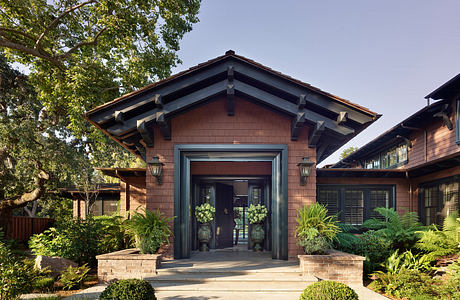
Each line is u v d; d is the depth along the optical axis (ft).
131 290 17.11
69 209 74.84
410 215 34.76
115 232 35.01
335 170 38.91
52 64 49.96
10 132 53.16
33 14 47.88
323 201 40.73
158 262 27.35
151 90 29.12
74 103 46.16
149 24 47.16
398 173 40.14
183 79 29.45
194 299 21.65
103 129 30.53
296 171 31.50
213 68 29.58
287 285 24.25
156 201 31.30
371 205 40.81
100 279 26.17
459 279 21.70
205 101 31.65
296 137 31.50
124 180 44.52
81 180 62.69
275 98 29.37
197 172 38.11
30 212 93.86
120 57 50.52
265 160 32.09
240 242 48.73
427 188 38.99
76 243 32.24
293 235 30.78
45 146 56.44
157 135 31.91
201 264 28.55
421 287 22.75
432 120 43.80
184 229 31.42
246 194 50.62
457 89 37.37
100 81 49.55
